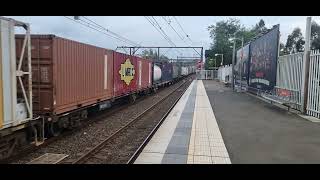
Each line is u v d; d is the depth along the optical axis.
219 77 71.69
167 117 16.70
